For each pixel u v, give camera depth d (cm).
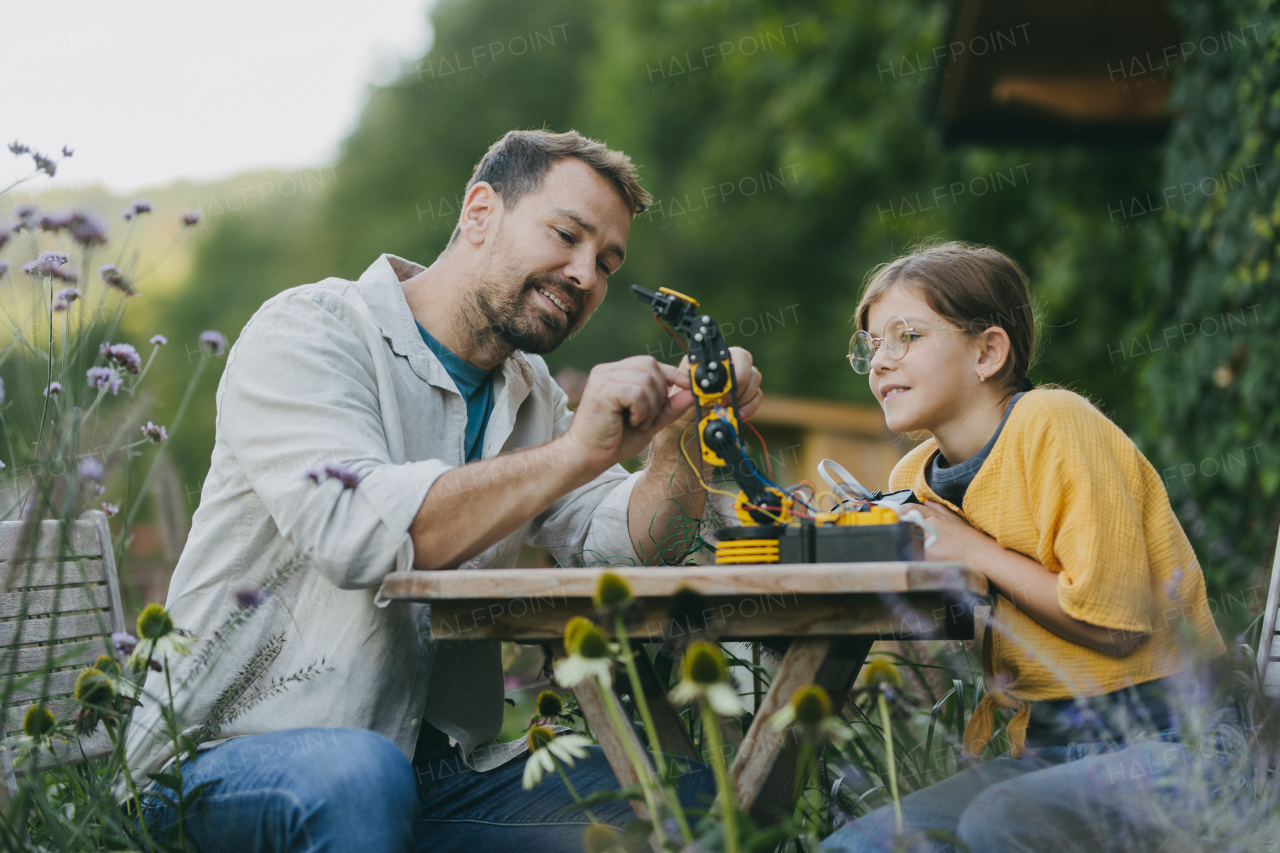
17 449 173
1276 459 322
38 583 160
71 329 186
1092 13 420
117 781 143
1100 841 127
